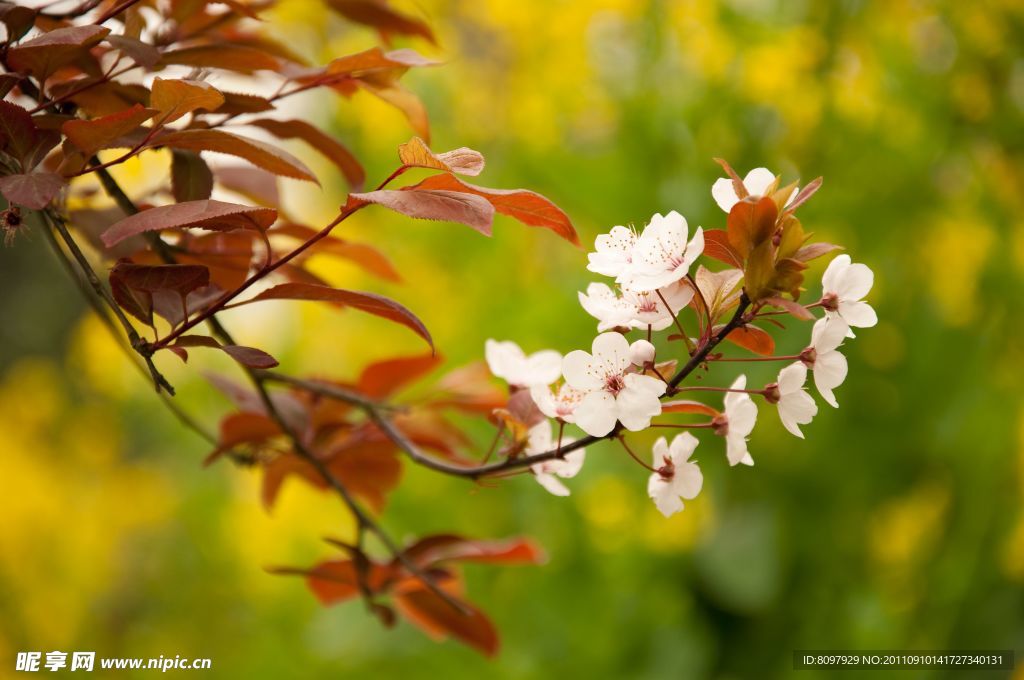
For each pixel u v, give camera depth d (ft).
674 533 3.82
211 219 1.84
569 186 3.96
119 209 2.16
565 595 3.97
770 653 3.89
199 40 2.13
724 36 3.69
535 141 4.09
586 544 3.99
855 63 3.79
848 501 3.90
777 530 3.85
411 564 2.16
